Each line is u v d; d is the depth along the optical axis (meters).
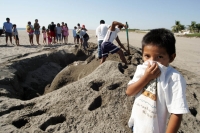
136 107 1.65
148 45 1.53
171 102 1.47
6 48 11.41
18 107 3.60
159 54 1.50
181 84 1.47
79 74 6.05
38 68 7.86
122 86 3.68
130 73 4.31
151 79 1.54
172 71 1.54
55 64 8.86
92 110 3.34
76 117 3.14
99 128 2.91
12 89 5.30
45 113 3.34
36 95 6.02
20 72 6.77
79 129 2.92
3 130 2.91
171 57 1.58
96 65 6.00
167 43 1.47
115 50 5.66
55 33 14.85
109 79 3.91
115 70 4.20
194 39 27.83
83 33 10.37
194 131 3.06
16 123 3.19
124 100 3.44
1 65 6.56
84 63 7.06
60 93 3.75
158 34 1.52
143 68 1.60
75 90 3.74
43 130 3.04
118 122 3.03
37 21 13.62
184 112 1.40
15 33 12.70
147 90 1.59
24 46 12.69
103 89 3.65
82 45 10.81
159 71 1.49
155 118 1.52
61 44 14.77
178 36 36.06
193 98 4.18
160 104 1.51
